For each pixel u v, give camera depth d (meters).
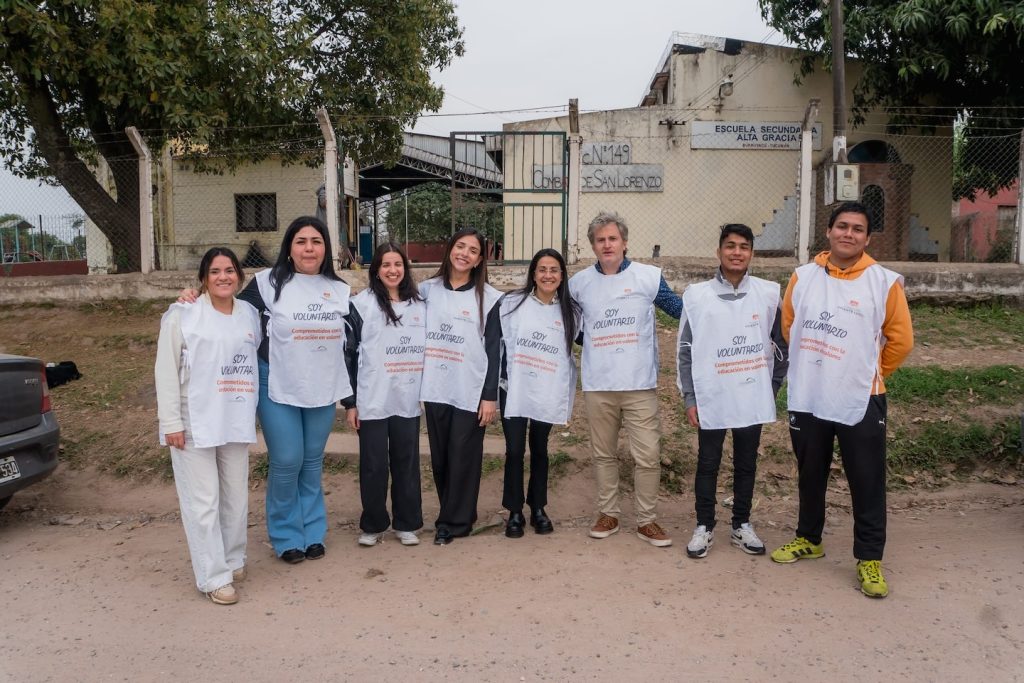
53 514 5.30
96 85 10.65
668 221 13.18
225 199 17.39
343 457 5.89
